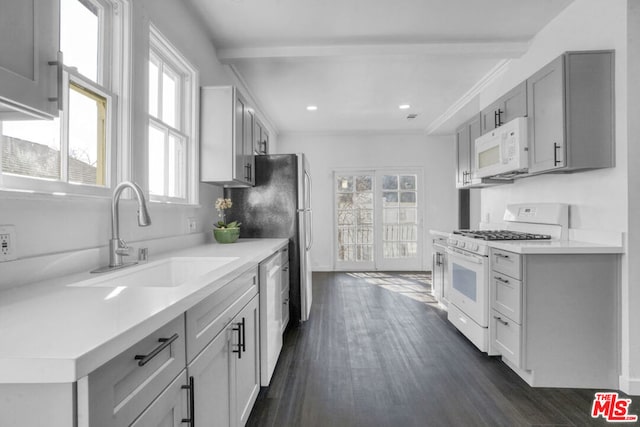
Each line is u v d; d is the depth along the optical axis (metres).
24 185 1.26
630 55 2.07
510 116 2.84
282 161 3.43
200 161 2.79
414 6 2.63
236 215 3.44
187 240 2.52
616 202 2.16
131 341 0.72
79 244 1.46
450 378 2.28
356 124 5.88
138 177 1.93
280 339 2.64
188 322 1.04
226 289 1.39
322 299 4.35
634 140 2.07
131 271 1.50
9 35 0.84
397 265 6.45
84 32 1.64
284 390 2.13
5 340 0.65
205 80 2.98
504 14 2.73
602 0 2.27
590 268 2.13
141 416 0.79
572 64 2.18
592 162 2.17
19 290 1.07
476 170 3.27
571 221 2.55
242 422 1.62
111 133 1.75
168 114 2.57
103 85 1.74
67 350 0.60
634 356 2.07
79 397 0.60
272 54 3.25
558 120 2.23
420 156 6.43
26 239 1.20
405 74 3.84
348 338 3.01
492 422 1.81
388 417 1.85
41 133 1.35
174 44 2.36
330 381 2.24
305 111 5.15
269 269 2.18
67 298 0.97
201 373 1.15
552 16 2.75
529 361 2.15
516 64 3.36
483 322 2.57
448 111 5.16
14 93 0.85
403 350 2.75
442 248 3.88
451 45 3.18
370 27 2.92
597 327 2.13
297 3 2.58
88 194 1.58
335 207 6.48
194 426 1.08
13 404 0.60
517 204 3.20
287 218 3.41
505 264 2.32
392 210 6.46
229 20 2.81
